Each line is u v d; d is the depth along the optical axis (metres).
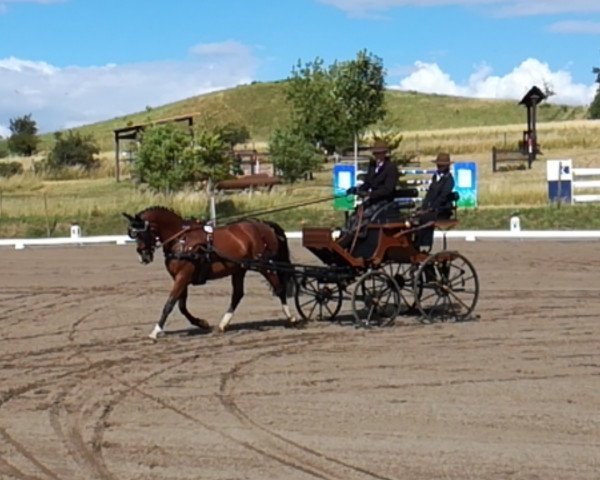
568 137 58.62
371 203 14.64
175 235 13.92
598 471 8.12
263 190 40.62
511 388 10.85
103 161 62.59
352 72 46.88
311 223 33.72
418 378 11.38
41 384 11.46
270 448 8.85
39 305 17.80
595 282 19.56
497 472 8.12
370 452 8.69
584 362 12.15
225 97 120.94
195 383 11.36
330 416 9.84
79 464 8.52
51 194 45.84
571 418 9.62
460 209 33.78
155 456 8.70
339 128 47.19
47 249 29.88
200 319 14.61
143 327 15.21
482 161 51.53
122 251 28.44
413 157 49.72
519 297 17.58
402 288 15.34
